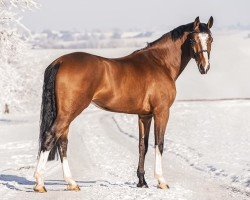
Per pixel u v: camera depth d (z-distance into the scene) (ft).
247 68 421.59
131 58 37.63
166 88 37.68
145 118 38.45
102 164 56.59
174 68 39.52
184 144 76.02
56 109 34.30
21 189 37.09
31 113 202.28
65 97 33.83
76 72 33.83
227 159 58.34
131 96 36.01
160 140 37.78
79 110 34.30
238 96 338.75
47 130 33.91
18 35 89.20
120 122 131.75
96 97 35.09
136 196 35.22
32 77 192.34
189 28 39.32
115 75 35.17
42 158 34.19
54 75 34.19
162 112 37.63
